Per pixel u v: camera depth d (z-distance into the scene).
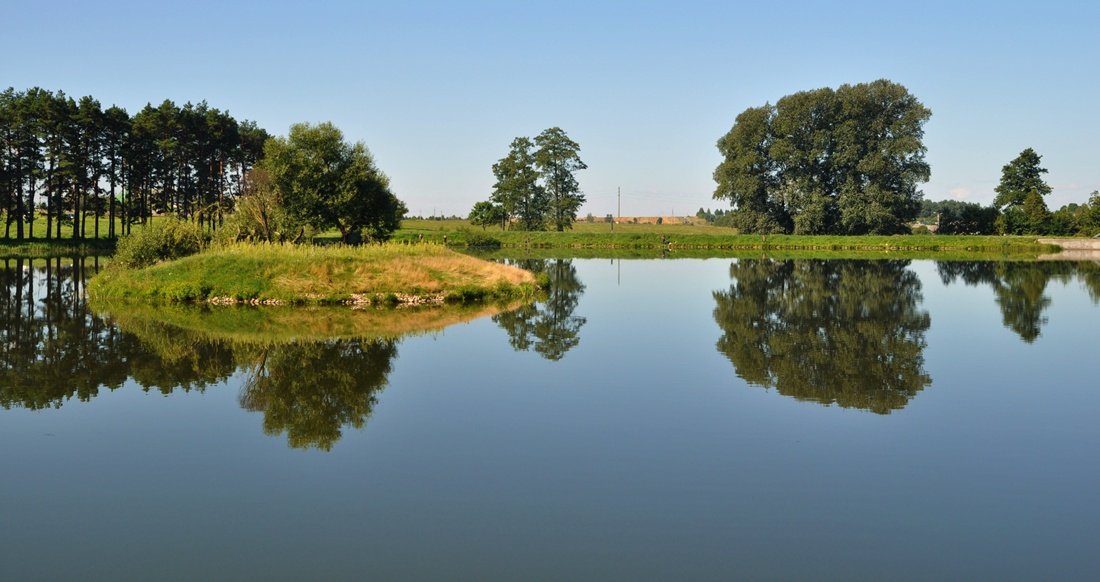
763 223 90.00
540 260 63.84
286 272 30.72
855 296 33.41
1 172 59.50
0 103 59.84
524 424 12.46
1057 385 15.46
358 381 15.59
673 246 92.00
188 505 9.12
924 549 7.99
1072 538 8.27
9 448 11.29
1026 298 32.22
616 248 90.31
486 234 96.69
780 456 10.91
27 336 21.08
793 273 48.03
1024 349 19.70
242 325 23.36
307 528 8.45
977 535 8.34
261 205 45.19
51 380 15.70
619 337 21.45
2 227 76.88
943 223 103.31
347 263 31.92
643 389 14.95
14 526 8.55
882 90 82.75
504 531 8.37
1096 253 75.88
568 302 30.84
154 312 26.58
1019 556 7.85
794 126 84.50
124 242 35.12
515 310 27.81
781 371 16.77
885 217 82.75
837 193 88.94
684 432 12.02
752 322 24.70
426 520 8.66
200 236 36.97
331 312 26.84
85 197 67.56
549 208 107.56
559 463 10.55
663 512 8.90
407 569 7.49
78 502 9.23
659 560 7.70
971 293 34.50
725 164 90.00
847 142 83.38
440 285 31.22
